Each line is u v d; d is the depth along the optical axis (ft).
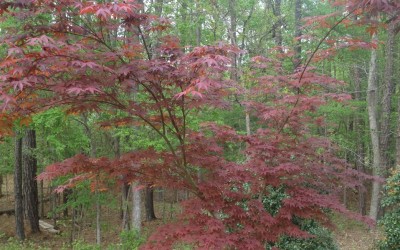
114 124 15.48
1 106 10.73
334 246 28.86
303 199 15.14
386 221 31.37
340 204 15.49
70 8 12.69
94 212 53.93
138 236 37.93
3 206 66.08
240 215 14.62
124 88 13.14
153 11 36.86
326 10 44.73
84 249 36.91
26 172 50.57
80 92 11.55
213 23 37.29
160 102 13.42
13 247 42.47
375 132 46.32
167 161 14.98
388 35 43.93
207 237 13.02
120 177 15.46
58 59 11.39
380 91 57.67
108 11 10.11
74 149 38.78
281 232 15.35
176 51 13.39
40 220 57.57
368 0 12.70
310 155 17.21
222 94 14.64
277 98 18.86
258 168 15.20
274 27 41.86
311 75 17.26
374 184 46.47
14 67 11.00
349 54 46.93
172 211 58.65
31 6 12.23
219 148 15.81
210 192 14.52
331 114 42.78
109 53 12.18
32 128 34.60
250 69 27.35
